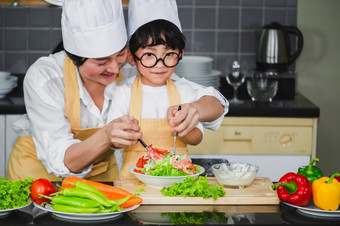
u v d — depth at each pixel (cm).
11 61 383
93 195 162
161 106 221
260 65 371
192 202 174
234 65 345
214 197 172
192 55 388
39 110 206
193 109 203
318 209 166
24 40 381
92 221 158
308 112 328
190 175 183
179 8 383
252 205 175
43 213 165
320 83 389
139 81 223
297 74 368
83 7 193
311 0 382
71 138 205
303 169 185
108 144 191
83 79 220
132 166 198
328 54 386
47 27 381
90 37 194
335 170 396
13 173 234
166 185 183
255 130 330
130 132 187
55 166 195
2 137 322
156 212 167
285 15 385
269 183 191
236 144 332
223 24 386
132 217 162
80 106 220
